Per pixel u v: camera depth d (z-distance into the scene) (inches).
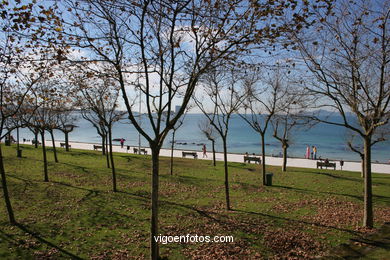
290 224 420.8
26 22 225.9
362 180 744.3
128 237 375.2
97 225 414.0
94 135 3070.9
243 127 4677.7
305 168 954.7
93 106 699.4
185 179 745.0
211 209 499.5
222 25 260.4
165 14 254.5
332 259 310.7
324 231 391.9
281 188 661.9
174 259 316.5
